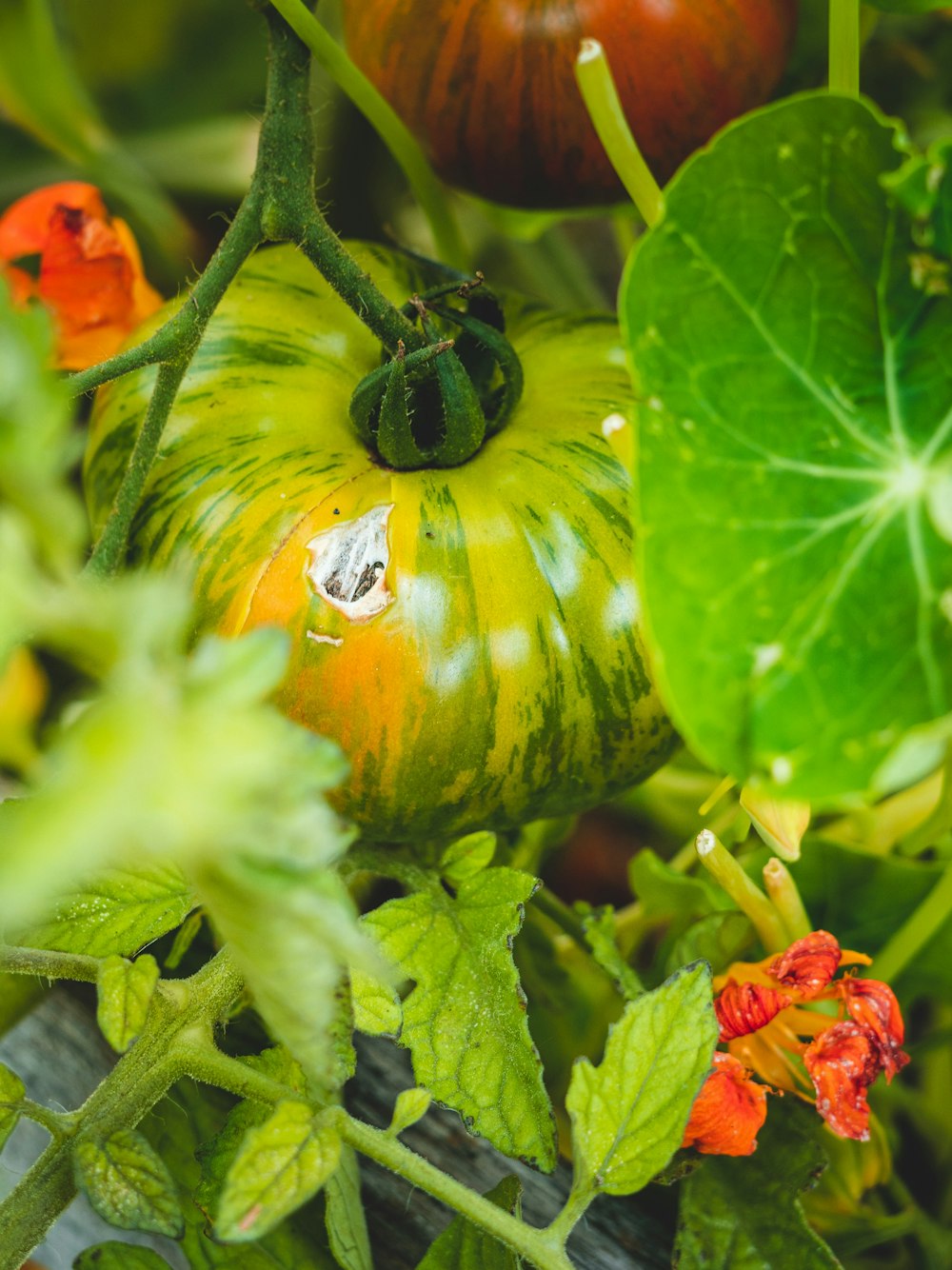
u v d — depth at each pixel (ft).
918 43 1.39
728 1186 0.92
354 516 0.89
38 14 1.31
